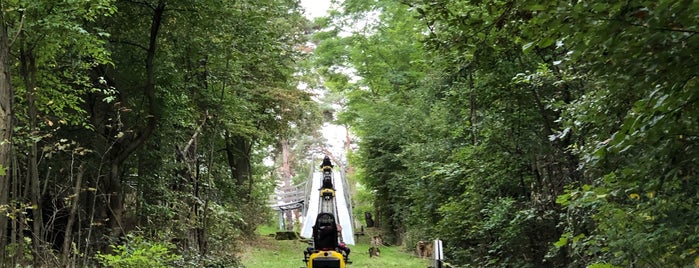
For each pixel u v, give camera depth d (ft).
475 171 37.65
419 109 85.61
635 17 9.92
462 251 45.01
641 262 15.06
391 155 98.68
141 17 39.63
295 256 68.95
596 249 17.11
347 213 104.99
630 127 10.88
